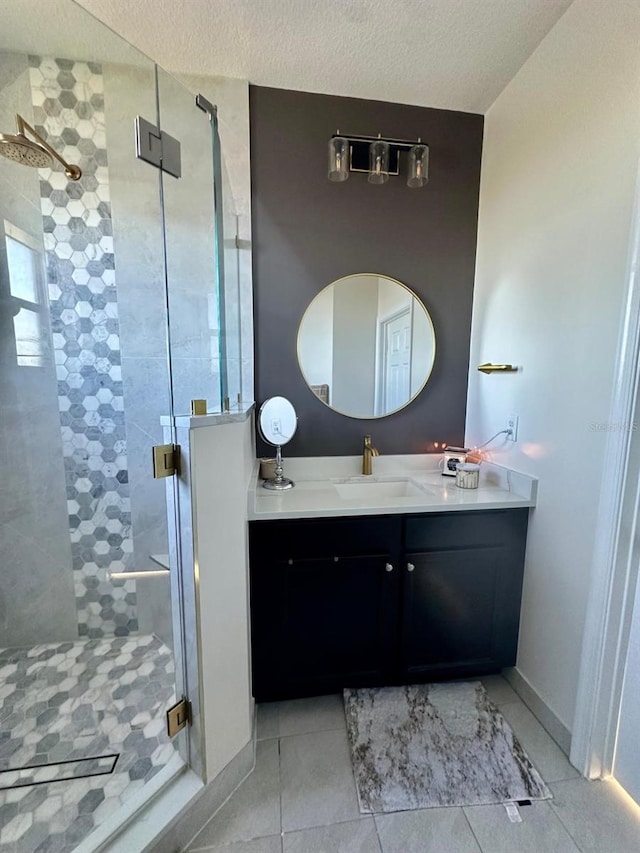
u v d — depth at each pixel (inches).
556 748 53.6
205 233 56.9
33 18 51.5
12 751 51.2
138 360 67.0
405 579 59.3
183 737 45.7
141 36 54.6
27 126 60.3
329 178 65.3
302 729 56.6
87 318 66.0
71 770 48.4
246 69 61.1
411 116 69.5
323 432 74.8
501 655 63.5
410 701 60.9
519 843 42.4
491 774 49.7
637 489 44.7
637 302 41.9
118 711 57.6
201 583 43.6
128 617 72.9
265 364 71.2
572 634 52.1
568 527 52.7
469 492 64.4
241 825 44.2
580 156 49.3
